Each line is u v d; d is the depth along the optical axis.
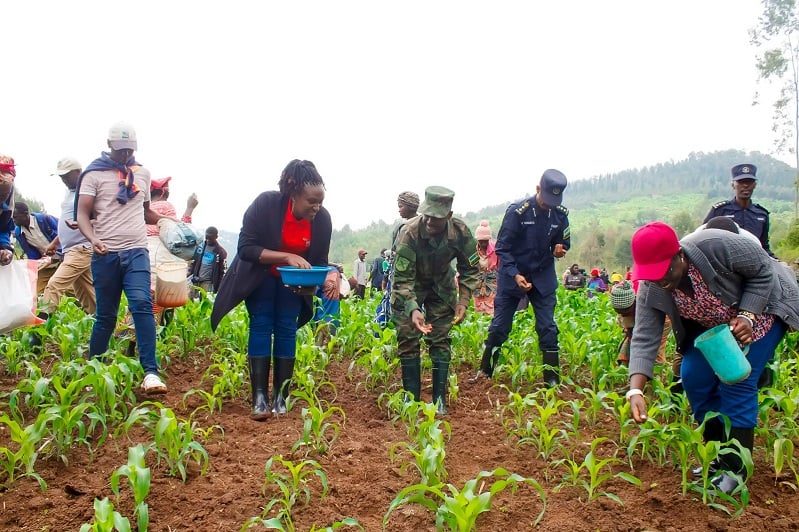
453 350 7.18
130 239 5.10
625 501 3.64
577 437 4.43
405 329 5.15
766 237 6.59
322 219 5.00
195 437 4.34
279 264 4.84
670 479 3.93
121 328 5.96
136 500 3.12
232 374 5.29
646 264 3.43
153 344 5.05
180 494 3.53
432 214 4.74
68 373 4.54
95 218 5.08
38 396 3.99
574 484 3.76
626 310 5.66
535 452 4.39
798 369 6.11
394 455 4.21
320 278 4.69
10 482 3.54
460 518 2.95
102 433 4.26
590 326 7.98
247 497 3.52
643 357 3.76
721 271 3.54
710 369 3.85
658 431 3.85
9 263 4.93
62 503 3.39
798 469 4.13
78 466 3.84
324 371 5.93
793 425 4.44
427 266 5.11
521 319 8.24
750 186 6.43
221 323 6.86
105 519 2.76
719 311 3.65
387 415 5.11
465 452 4.38
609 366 6.02
